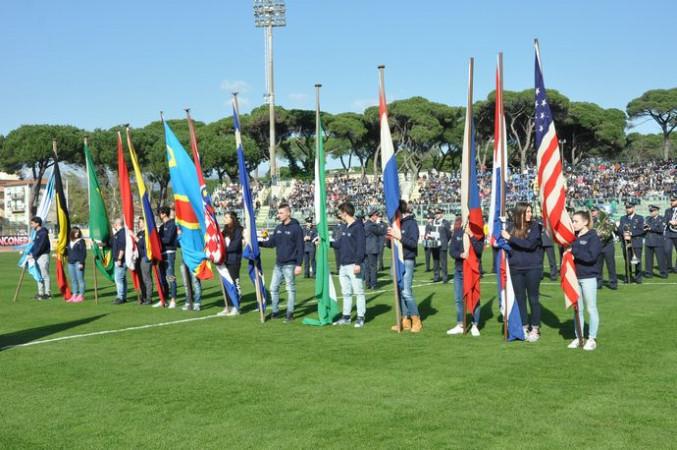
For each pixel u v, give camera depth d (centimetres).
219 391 713
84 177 6756
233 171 7531
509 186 5297
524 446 531
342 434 568
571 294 889
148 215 1407
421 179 6831
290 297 1177
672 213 1845
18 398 705
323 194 1147
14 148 6091
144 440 566
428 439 550
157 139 6844
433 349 905
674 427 570
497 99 1023
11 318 1315
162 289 1436
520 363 809
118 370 824
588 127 7294
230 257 1273
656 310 1206
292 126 7969
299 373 784
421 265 2453
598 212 1555
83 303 1545
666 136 8138
